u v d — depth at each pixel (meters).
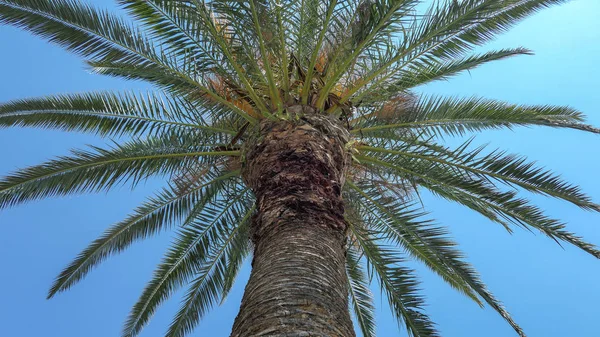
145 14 8.04
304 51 8.54
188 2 7.78
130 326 10.48
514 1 8.27
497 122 9.25
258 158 7.26
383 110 9.42
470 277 9.70
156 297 10.57
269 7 7.78
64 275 10.20
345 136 7.87
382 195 9.88
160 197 10.23
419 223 9.89
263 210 6.32
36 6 8.10
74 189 9.23
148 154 9.12
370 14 7.87
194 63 8.38
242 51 8.25
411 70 8.84
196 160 9.31
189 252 10.55
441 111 9.23
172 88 8.95
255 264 5.56
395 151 9.20
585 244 8.66
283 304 4.45
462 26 8.36
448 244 9.84
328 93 8.37
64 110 9.08
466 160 9.05
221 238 10.61
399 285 9.80
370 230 10.01
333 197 6.54
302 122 7.47
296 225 5.87
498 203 9.30
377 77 8.83
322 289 4.81
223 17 7.95
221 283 10.89
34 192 9.09
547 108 9.41
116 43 8.52
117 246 10.51
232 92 8.91
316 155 6.96
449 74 9.58
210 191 10.05
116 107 9.11
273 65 8.63
